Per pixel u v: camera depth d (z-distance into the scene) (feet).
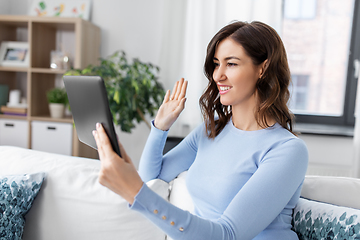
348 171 9.06
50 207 4.52
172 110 3.97
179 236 2.68
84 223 4.32
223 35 3.50
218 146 3.76
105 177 2.57
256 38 3.34
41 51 10.28
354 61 9.99
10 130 9.93
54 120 9.70
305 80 10.36
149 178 4.28
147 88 8.75
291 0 10.18
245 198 2.89
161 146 4.14
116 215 4.23
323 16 10.10
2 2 10.80
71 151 9.71
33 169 4.80
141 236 4.20
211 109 3.99
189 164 4.31
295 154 3.11
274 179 2.97
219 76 3.48
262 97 3.48
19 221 4.39
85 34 9.62
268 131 3.45
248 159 3.38
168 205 2.67
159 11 10.47
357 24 9.89
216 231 2.72
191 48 9.65
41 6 10.69
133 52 10.66
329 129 9.89
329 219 3.42
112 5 10.64
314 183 4.14
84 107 2.80
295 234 3.46
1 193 4.29
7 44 10.42
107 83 8.40
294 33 10.28
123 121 8.66
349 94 10.12
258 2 9.37
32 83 9.95
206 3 9.48
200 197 3.67
